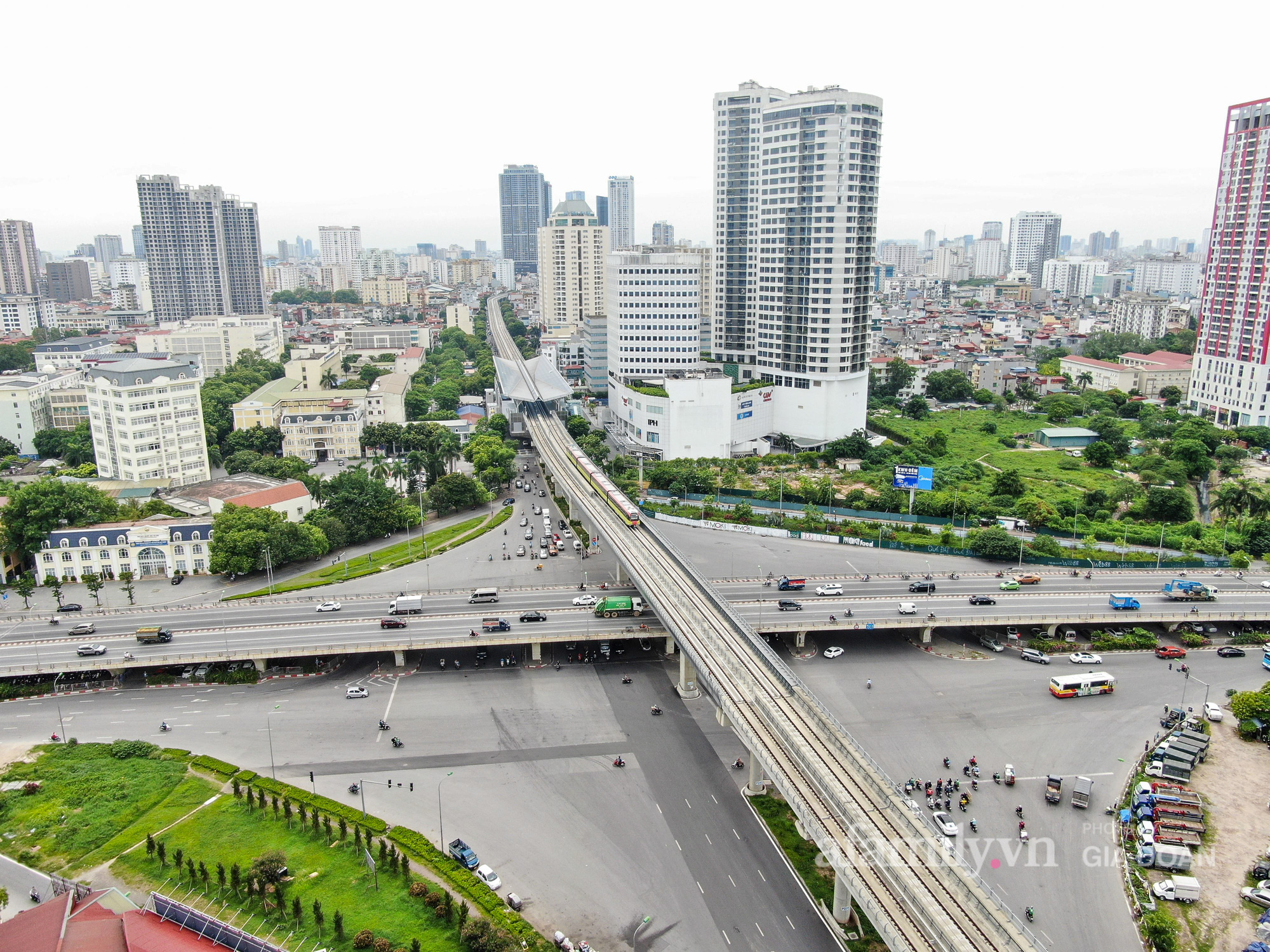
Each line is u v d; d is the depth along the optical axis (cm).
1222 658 19638
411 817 14238
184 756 15962
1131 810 14250
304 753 16088
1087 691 17962
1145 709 17425
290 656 19000
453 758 15900
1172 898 12312
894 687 18438
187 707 17875
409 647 19262
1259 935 11656
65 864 13075
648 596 19612
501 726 17038
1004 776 15075
